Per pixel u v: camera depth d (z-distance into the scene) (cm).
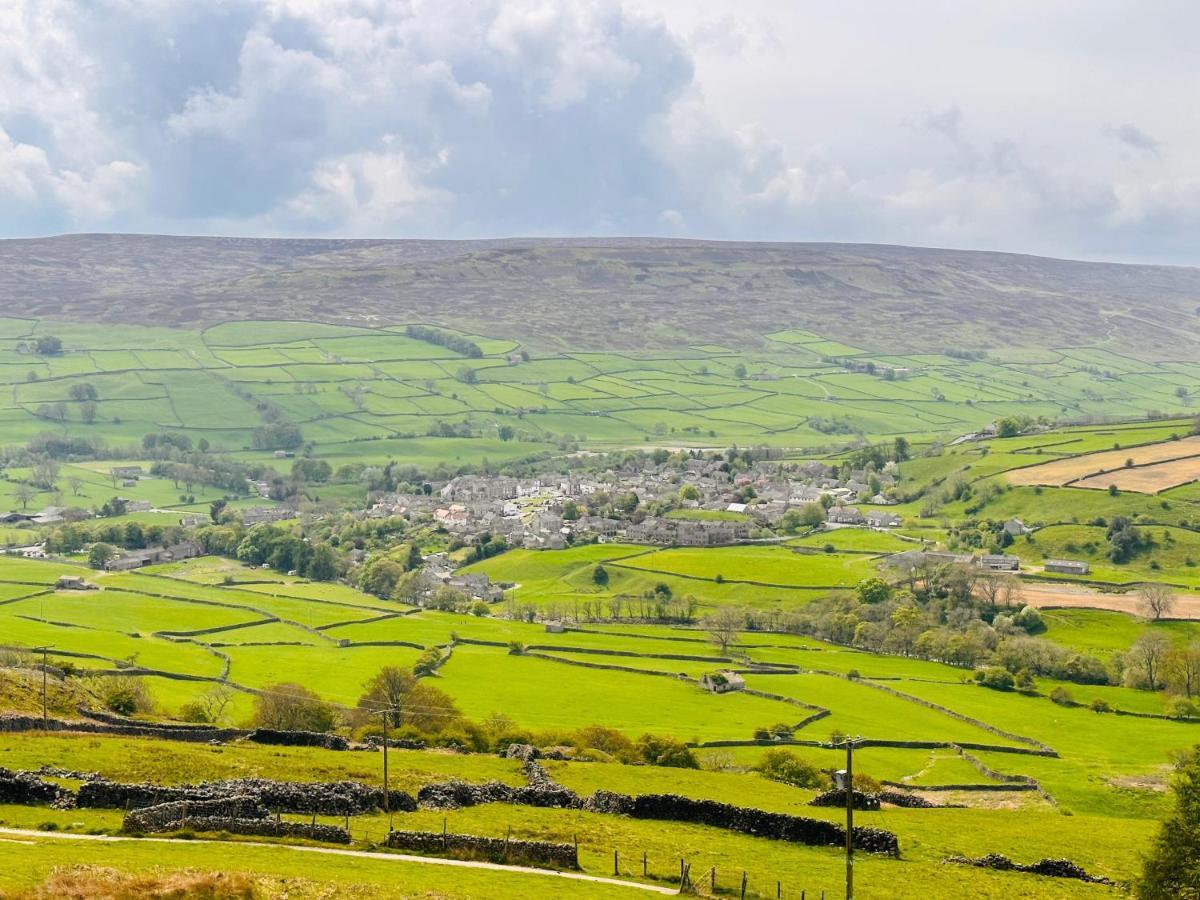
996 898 8281
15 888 5900
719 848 8881
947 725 18550
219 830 8006
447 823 8750
